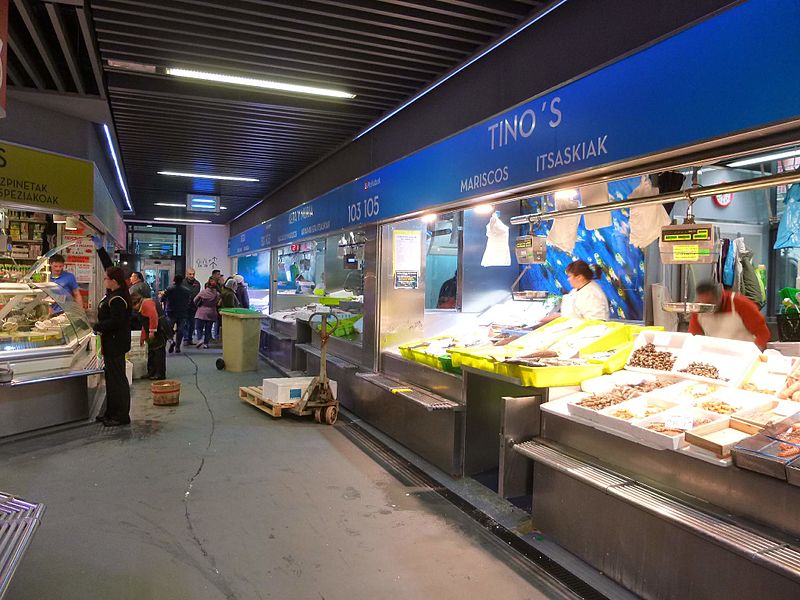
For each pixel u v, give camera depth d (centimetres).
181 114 614
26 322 550
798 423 252
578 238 603
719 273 431
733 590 232
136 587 282
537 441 349
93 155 702
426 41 411
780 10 228
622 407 309
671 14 278
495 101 414
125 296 580
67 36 439
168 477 436
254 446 519
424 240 616
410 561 312
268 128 655
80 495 397
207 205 1180
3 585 169
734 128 247
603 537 296
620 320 564
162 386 671
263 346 1170
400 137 561
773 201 545
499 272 632
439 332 619
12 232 824
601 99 319
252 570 301
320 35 402
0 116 240
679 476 270
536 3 355
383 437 552
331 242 919
